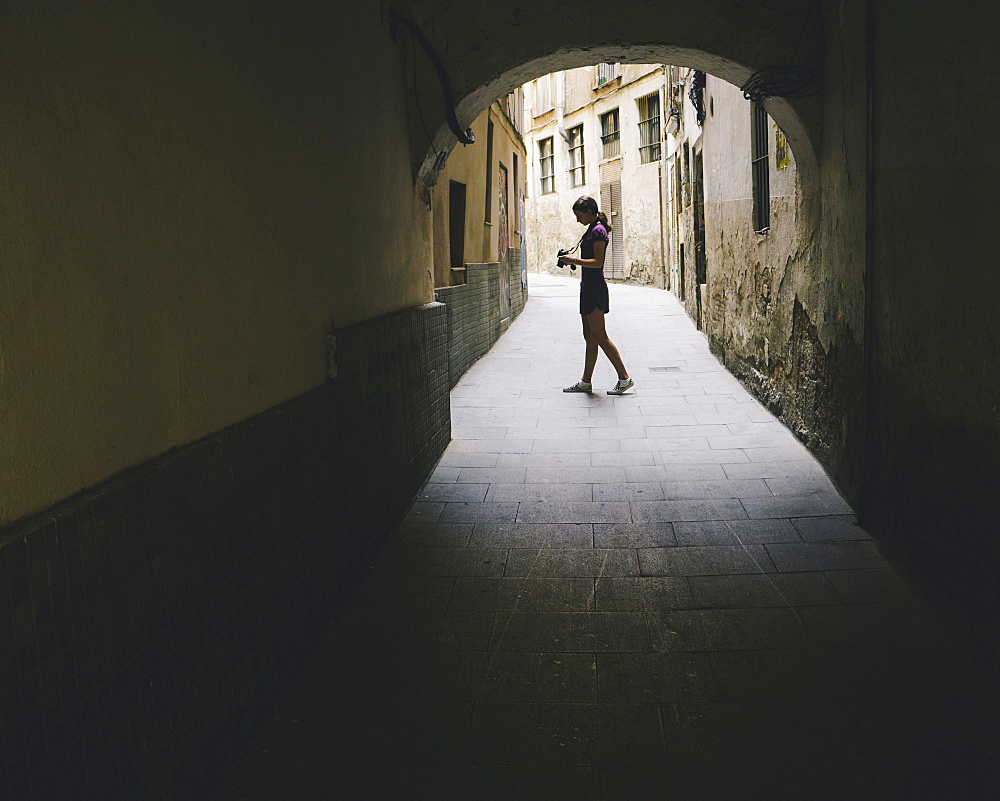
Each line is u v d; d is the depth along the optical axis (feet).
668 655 10.34
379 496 13.98
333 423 11.43
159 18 7.09
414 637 10.95
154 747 6.64
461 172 30.58
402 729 8.88
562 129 88.02
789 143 18.24
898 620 10.93
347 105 12.83
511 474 18.10
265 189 9.42
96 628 5.83
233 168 8.55
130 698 6.28
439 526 15.03
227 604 8.05
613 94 74.43
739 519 14.90
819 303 17.26
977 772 7.85
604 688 9.63
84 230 5.94
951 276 10.21
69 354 5.75
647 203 68.80
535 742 8.61
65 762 5.46
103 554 5.93
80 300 5.88
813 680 9.62
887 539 13.05
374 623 11.36
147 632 6.53
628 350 34.68
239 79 8.75
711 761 8.19
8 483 5.13
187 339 7.50
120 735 6.13
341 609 11.75
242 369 8.71
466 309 30.63
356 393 12.57
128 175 6.54
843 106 14.66
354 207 13.14
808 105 16.25
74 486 5.81
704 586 12.25
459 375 28.99
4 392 5.08
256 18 9.25
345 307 12.54
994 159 8.91
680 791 7.75
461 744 8.61
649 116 68.28
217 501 7.80
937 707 8.95
